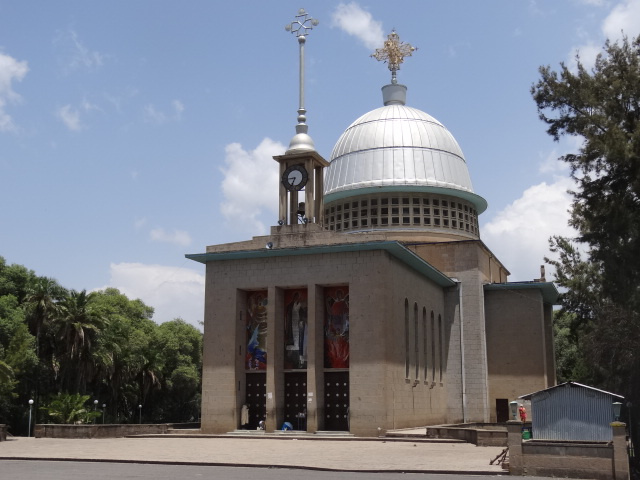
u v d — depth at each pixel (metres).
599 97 37.91
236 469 25.62
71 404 63.16
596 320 49.50
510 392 56.81
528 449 23.97
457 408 54.91
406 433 40.28
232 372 45.56
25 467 26.38
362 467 25.27
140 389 83.25
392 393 43.03
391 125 64.50
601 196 38.25
